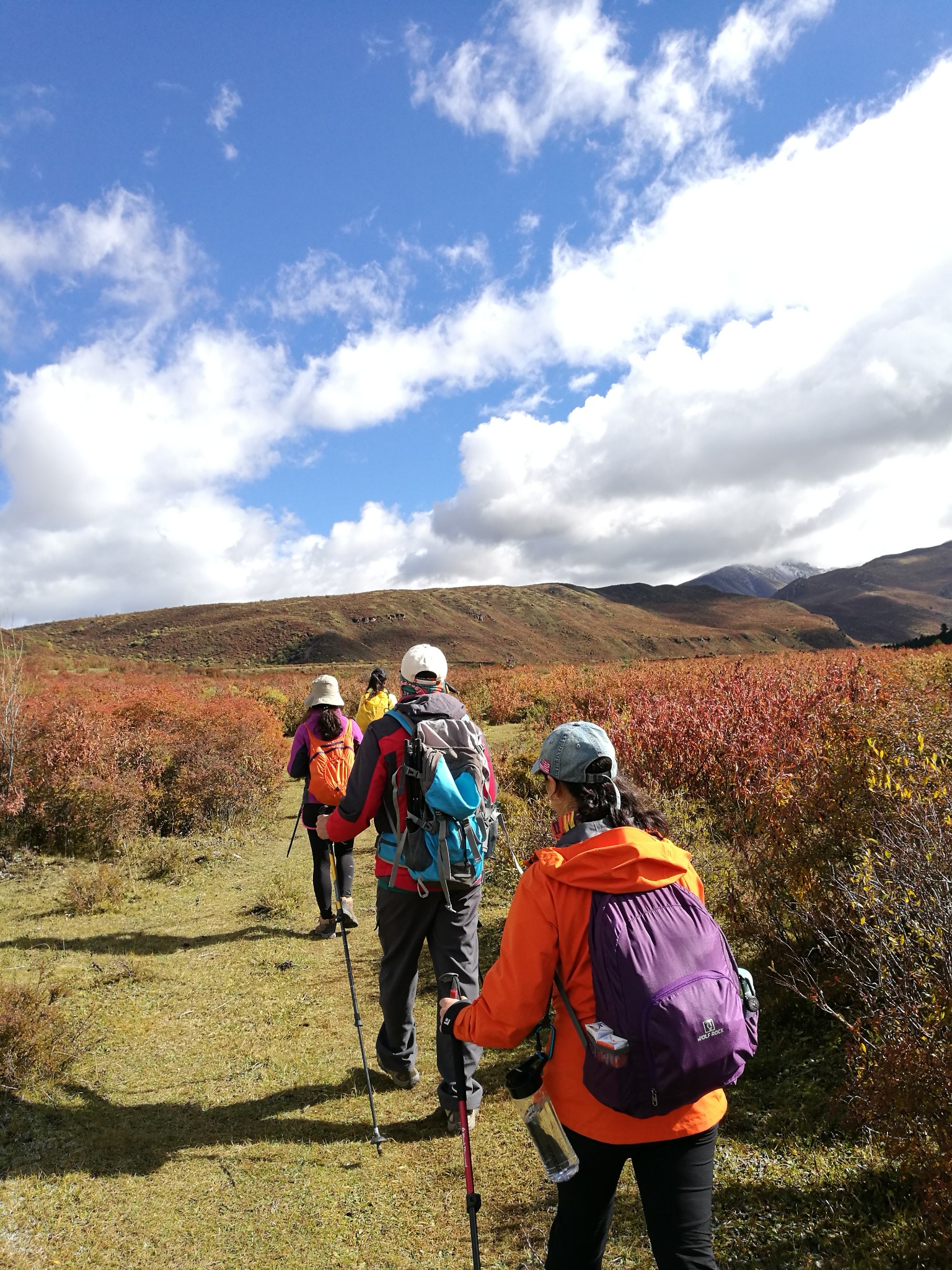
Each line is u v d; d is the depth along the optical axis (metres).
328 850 6.13
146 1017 4.76
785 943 4.12
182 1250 2.89
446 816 3.42
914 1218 2.58
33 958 5.58
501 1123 3.62
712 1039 1.70
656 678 16.77
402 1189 3.20
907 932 3.38
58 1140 3.53
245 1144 3.53
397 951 3.72
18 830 8.62
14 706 9.81
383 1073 4.11
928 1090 2.73
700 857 5.58
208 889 7.49
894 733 5.34
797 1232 2.65
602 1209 1.92
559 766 2.08
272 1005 4.91
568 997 1.87
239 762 10.80
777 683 11.38
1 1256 2.80
